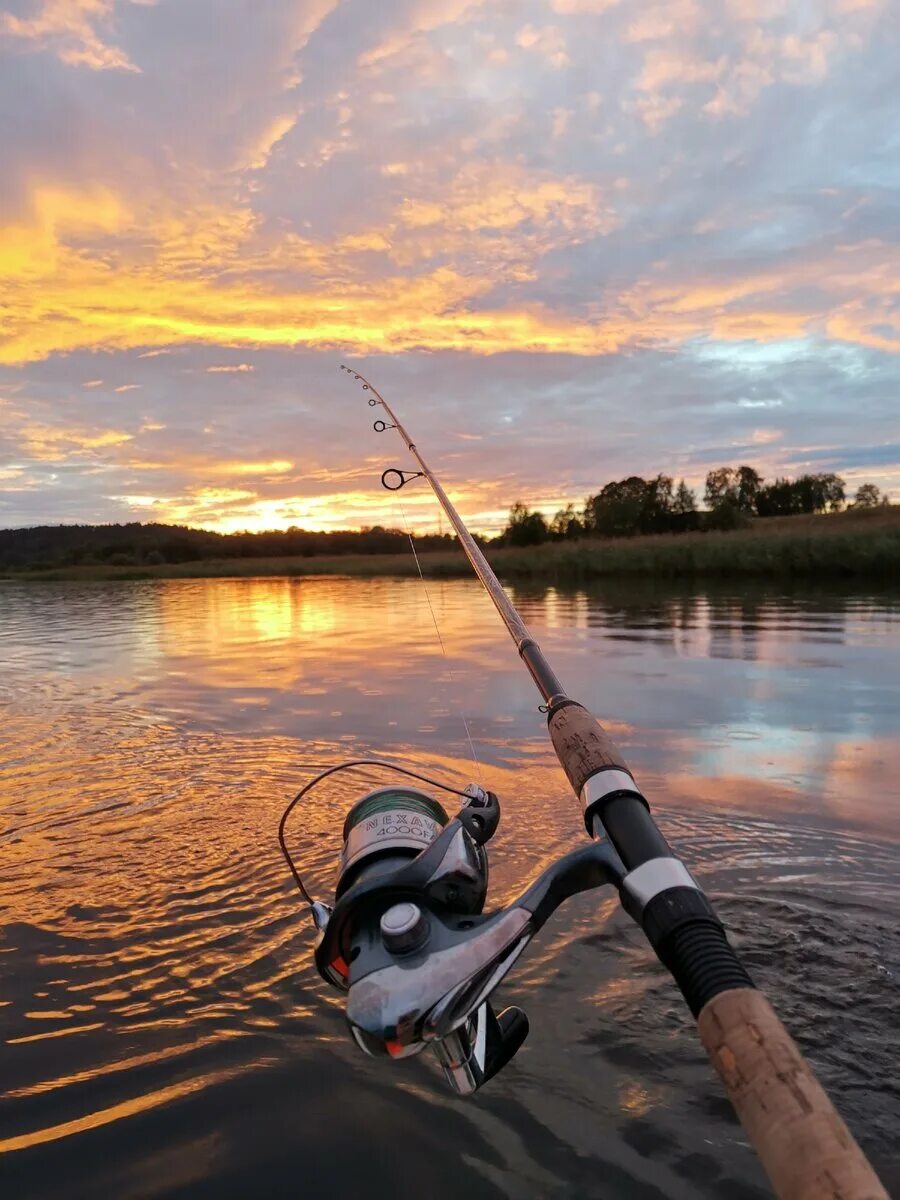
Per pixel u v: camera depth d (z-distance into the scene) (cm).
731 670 765
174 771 500
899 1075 207
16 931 302
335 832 391
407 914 131
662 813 400
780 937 275
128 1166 188
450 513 317
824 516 3453
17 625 1527
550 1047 227
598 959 270
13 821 417
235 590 2653
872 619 1124
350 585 2722
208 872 351
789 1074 84
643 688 698
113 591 2827
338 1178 183
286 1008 250
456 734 571
